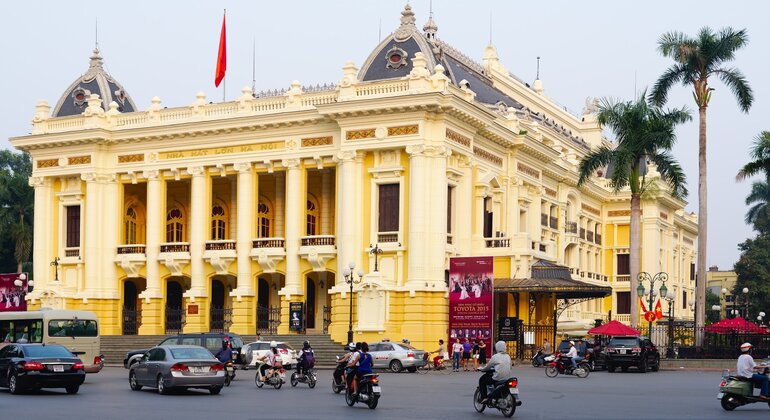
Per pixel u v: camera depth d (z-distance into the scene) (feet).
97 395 131.23
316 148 235.20
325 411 107.76
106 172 258.37
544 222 290.56
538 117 313.94
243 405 115.34
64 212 262.88
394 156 222.07
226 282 264.93
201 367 131.03
